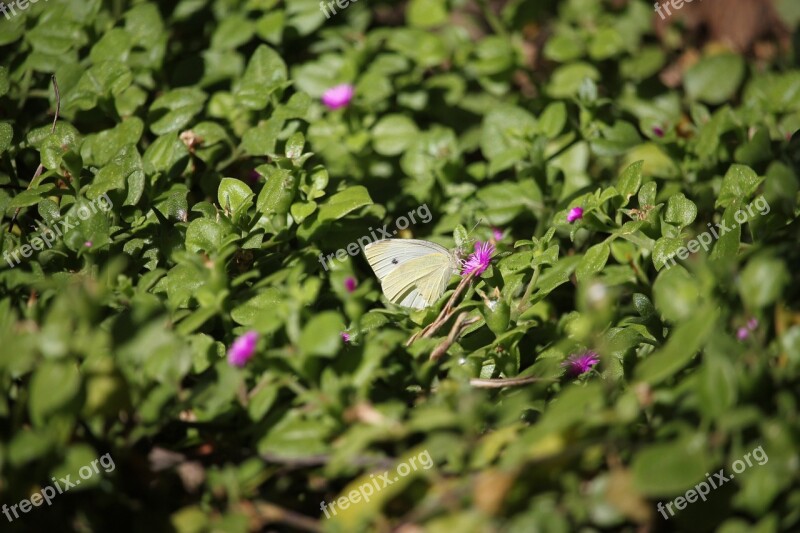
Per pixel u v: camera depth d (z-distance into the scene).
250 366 0.70
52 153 0.75
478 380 0.72
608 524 0.67
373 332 0.73
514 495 0.67
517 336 0.73
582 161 0.81
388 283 0.77
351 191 0.76
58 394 0.67
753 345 0.68
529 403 0.71
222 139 0.79
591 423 0.67
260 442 0.69
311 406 0.69
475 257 0.76
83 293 0.68
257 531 0.68
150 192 0.76
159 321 0.69
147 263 0.74
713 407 0.67
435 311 0.75
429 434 0.69
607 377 0.71
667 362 0.67
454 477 0.68
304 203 0.75
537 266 0.75
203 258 0.71
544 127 0.81
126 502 0.69
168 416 0.69
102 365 0.68
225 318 0.72
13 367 0.69
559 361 0.72
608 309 0.70
